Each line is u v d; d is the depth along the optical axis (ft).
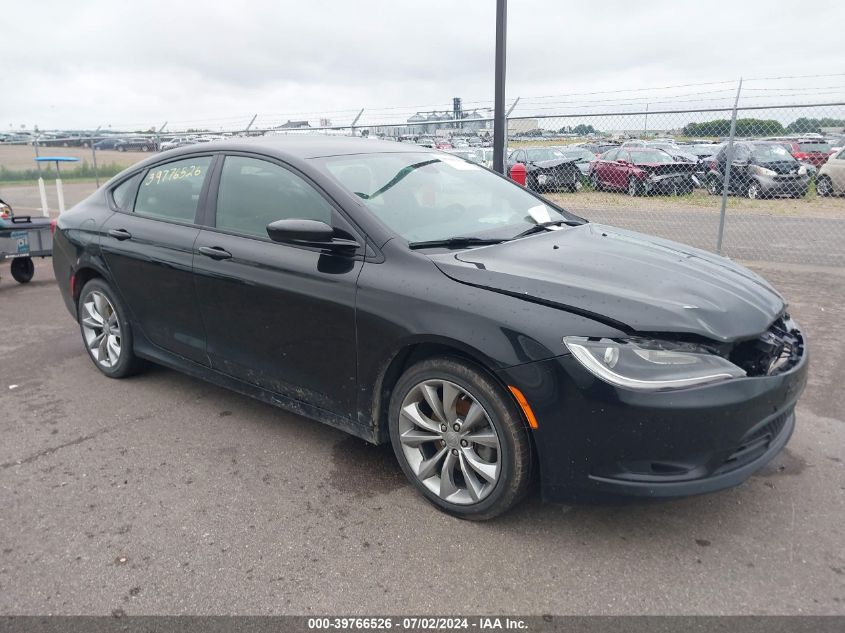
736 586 8.28
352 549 9.11
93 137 45.85
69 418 13.42
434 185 12.41
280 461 11.59
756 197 40.24
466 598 8.14
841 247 30.96
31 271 26.63
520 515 9.87
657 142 43.14
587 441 8.45
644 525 9.59
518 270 9.53
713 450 8.30
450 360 9.41
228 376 12.70
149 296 13.70
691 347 8.44
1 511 10.12
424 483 10.08
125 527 9.67
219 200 12.61
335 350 10.62
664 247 11.80
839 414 13.09
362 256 10.34
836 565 8.64
